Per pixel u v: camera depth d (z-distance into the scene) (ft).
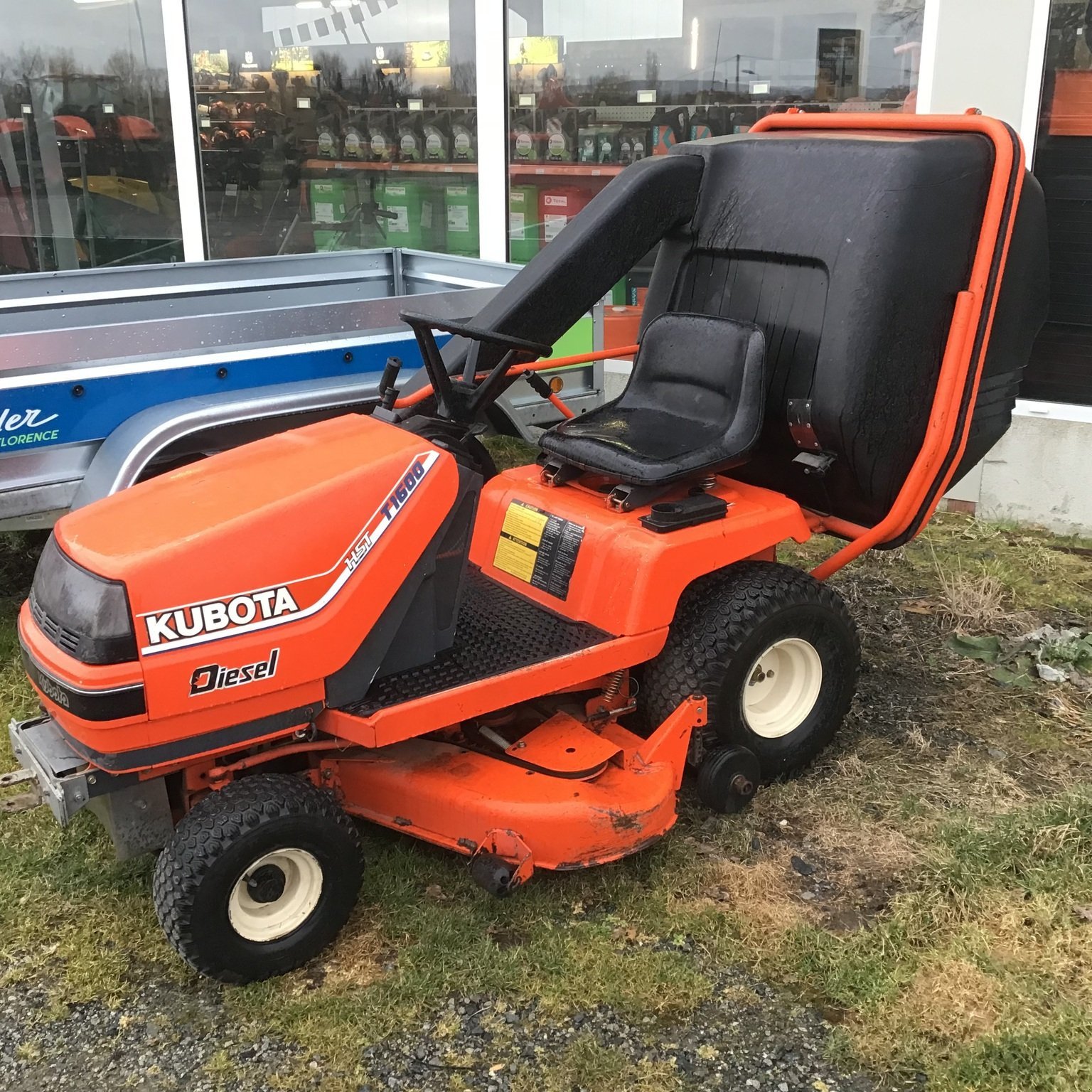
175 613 7.95
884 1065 7.95
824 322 10.56
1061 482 18.30
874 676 13.71
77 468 12.50
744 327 10.80
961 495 19.15
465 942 9.10
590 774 9.63
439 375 9.93
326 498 8.65
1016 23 16.76
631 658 10.16
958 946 9.01
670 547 10.12
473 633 10.26
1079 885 9.68
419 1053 8.09
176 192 24.81
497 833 9.08
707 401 11.17
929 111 17.92
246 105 24.40
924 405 10.85
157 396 12.73
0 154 23.58
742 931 9.23
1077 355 17.95
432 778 9.51
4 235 24.08
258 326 13.37
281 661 8.43
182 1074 7.93
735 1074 7.89
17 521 12.22
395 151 24.36
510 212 23.82
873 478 11.00
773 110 20.52
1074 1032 8.13
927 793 11.24
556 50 22.26
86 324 16.47
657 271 12.34
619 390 21.22
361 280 19.94
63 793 8.09
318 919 8.86
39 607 8.41
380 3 23.20
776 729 11.23
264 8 23.68
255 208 25.21
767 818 10.85
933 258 10.34
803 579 11.03
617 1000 8.52
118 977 8.83
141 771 8.41
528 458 20.43
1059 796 11.03
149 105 24.04
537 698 10.86
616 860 9.79
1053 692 13.29
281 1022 8.33
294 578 8.42
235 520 8.33
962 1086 7.75
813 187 10.70
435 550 9.37
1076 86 16.85
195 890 8.09
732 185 11.44
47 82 23.36
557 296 11.00
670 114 21.62
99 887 9.82
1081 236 17.47
